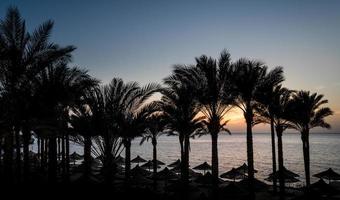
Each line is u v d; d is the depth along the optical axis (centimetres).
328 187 2600
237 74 2131
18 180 1691
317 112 2844
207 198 2323
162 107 2498
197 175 3300
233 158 9088
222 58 2152
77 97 1819
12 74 1544
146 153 11856
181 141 2778
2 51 1444
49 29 1570
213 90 2133
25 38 1545
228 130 2286
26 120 1702
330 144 17900
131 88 1973
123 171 3622
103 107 1972
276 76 2223
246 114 2188
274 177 2797
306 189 2777
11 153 1648
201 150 13575
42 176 2312
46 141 3103
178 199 2388
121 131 2061
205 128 2631
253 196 2150
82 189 1962
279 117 2748
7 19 1507
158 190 2820
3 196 1545
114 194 1992
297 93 2856
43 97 1661
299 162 7694
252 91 2189
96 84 1822
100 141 2131
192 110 2522
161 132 3070
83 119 2041
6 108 1606
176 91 2400
